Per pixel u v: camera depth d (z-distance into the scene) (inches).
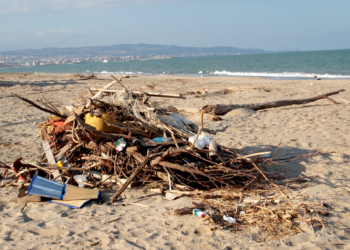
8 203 158.1
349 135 286.7
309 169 204.1
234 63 2977.4
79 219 137.1
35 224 132.0
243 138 296.4
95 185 174.1
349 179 183.6
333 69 1583.4
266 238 118.5
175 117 217.9
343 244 113.1
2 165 204.2
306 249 109.6
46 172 177.9
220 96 620.7
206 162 178.5
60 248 112.4
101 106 192.1
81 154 194.5
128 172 176.9
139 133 186.2
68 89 718.5
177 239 118.6
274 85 778.8
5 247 113.7
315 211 137.1
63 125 202.2
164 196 163.8
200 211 137.6
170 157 176.2
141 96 211.8
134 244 115.1
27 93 627.8
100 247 113.9
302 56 3961.6
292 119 381.1
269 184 177.6
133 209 148.8
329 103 495.8
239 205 147.2
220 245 114.0
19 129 340.5
